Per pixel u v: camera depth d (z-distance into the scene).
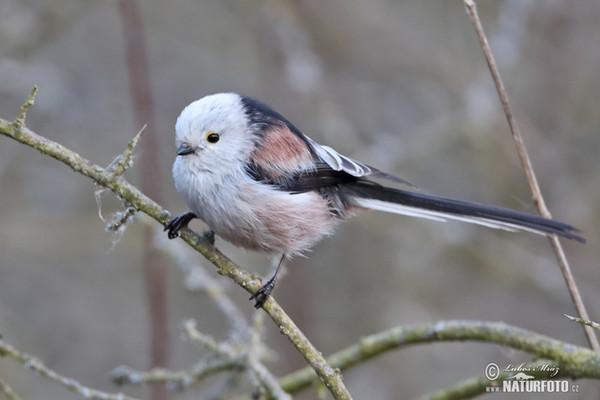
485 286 12.33
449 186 12.66
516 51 12.43
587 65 12.68
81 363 11.14
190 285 7.91
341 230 12.22
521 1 12.45
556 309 11.82
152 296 8.77
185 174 6.43
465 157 12.63
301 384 7.28
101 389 10.98
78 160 5.30
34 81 11.38
